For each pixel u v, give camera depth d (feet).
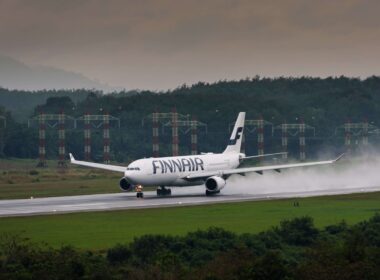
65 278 649.61
